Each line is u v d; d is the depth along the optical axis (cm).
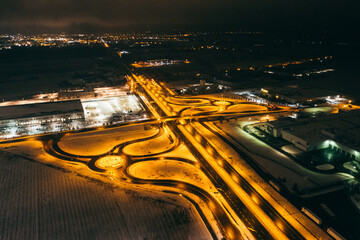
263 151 12494
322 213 8375
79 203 8844
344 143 11969
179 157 12206
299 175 10456
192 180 10338
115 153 12688
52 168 11225
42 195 9312
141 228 7731
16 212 8462
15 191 9556
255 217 8300
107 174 10856
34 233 7600
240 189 9731
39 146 13538
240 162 11612
